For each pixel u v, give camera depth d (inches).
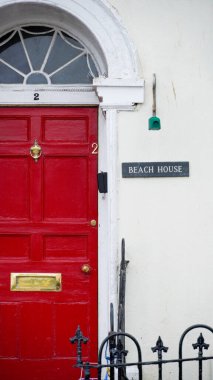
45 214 160.4
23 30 160.7
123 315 138.7
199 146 151.4
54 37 161.0
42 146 160.6
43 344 158.6
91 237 159.9
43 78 161.0
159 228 150.9
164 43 151.8
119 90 150.0
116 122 150.9
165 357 149.3
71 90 159.9
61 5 149.7
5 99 159.3
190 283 150.5
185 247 150.7
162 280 150.5
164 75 151.6
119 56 150.1
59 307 159.3
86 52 160.7
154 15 151.9
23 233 159.8
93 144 160.4
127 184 150.9
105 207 158.4
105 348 149.1
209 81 151.9
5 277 159.3
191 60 151.9
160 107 151.4
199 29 152.1
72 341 115.6
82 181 160.7
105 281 157.8
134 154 150.9
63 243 160.2
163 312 150.1
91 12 150.0
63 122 160.7
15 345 158.4
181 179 151.4
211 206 151.3
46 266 159.5
